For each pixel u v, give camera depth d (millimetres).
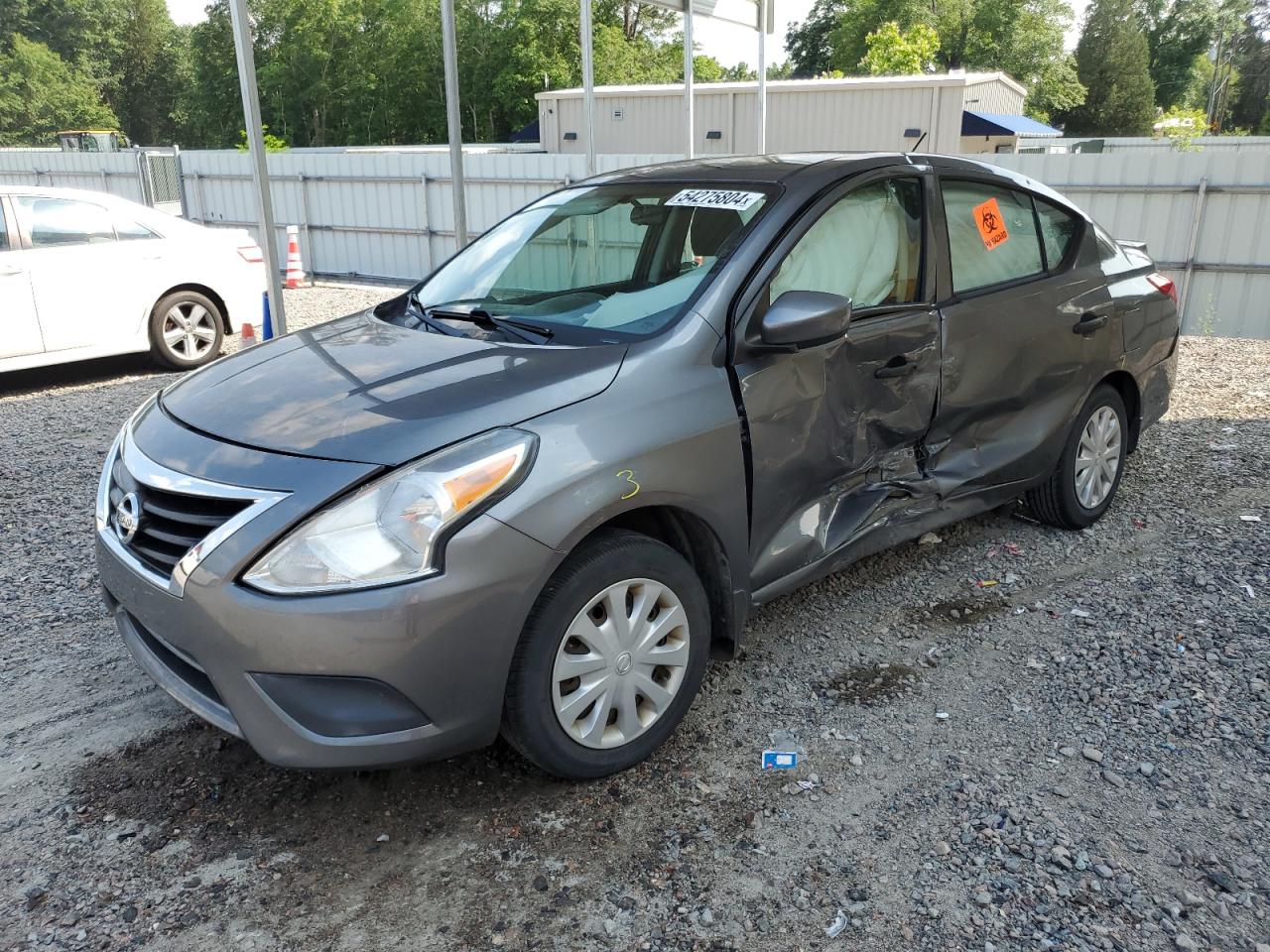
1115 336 4488
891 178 3635
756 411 3049
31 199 7824
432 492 2414
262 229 6719
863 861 2541
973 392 3836
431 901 2432
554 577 2621
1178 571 4211
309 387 2910
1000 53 50969
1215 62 87750
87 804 2807
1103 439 4625
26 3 81000
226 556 2414
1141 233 11969
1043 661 3520
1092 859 2527
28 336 7762
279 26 64000
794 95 21859
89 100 78750
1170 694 3279
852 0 56594
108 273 8172
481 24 58781
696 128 23234
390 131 62312
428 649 2404
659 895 2439
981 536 4656
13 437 6656
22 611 4039
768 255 3189
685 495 2832
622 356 2910
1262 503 5000
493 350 3045
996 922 2326
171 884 2498
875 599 4043
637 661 2836
